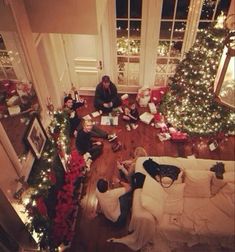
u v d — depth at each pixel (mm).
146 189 4082
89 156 5227
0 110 3248
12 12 3322
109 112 6254
